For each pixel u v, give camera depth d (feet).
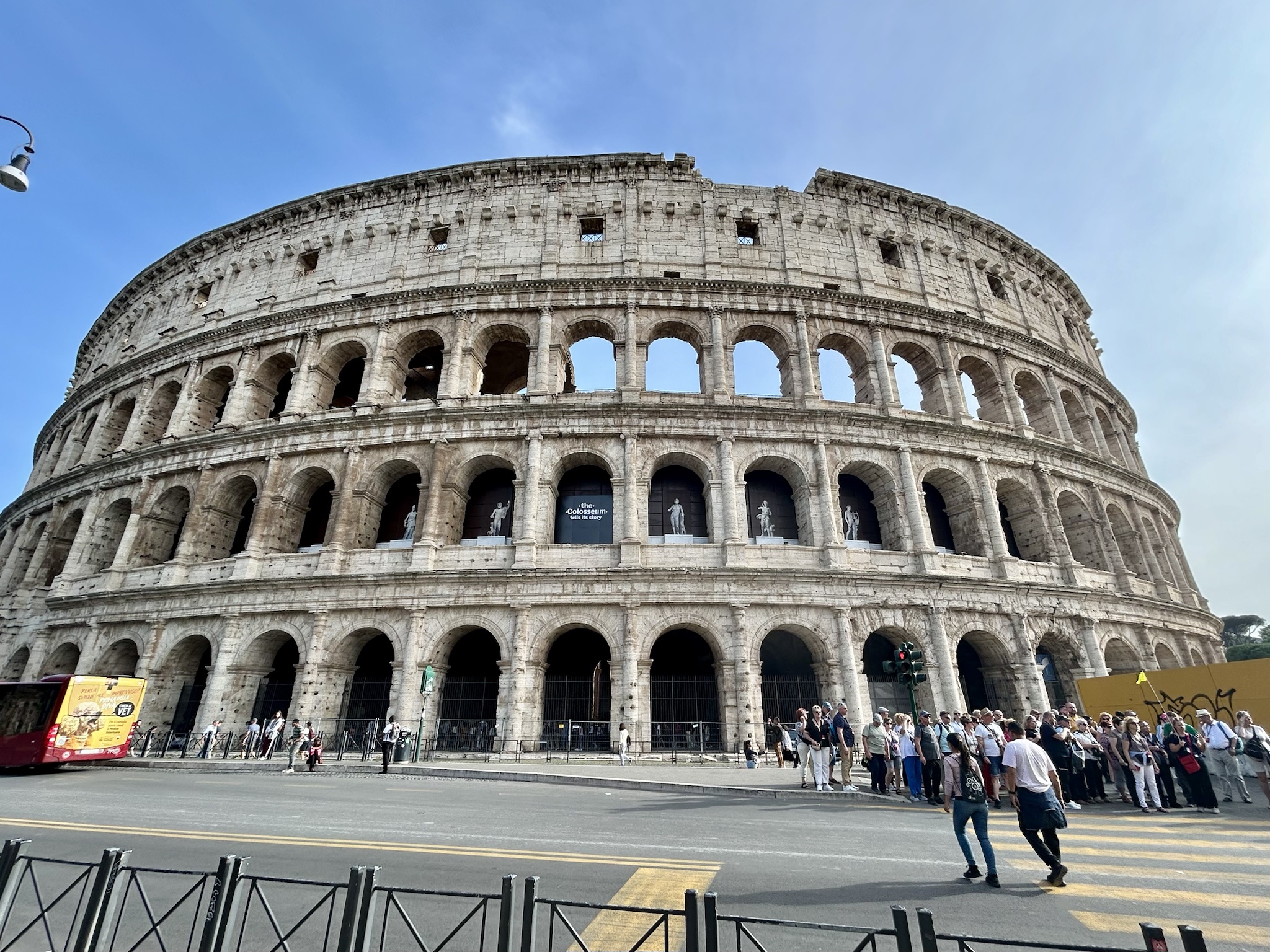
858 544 134.92
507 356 176.65
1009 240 187.52
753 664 114.62
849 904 34.83
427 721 114.32
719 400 137.18
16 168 62.18
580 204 162.09
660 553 122.83
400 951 29.04
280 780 91.25
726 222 160.35
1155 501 176.04
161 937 22.99
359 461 135.95
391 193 172.86
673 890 36.45
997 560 133.28
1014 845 50.49
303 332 156.04
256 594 126.00
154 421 169.48
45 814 59.36
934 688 118.83
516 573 117.80
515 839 49.32
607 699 130.41
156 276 200.85
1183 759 70.38
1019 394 175.42
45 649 145.59
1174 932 31.89
